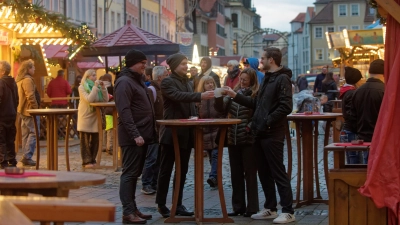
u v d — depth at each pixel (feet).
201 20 346.74
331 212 25.59
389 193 24.48
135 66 33.96
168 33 255.70
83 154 57.26
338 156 25.98
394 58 25.12
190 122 31.89
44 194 18.48
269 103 33.17
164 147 35.35
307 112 39.37
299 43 617.62
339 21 487.20
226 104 35.65
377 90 34.37
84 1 148.05
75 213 13.71
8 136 54.19
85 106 56.39
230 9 520.42
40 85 86.63
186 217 34.32
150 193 43.45
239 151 35.50
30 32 72.02
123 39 68.54
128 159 33.76
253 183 35.29
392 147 24.47
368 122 34.60
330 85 108.47
